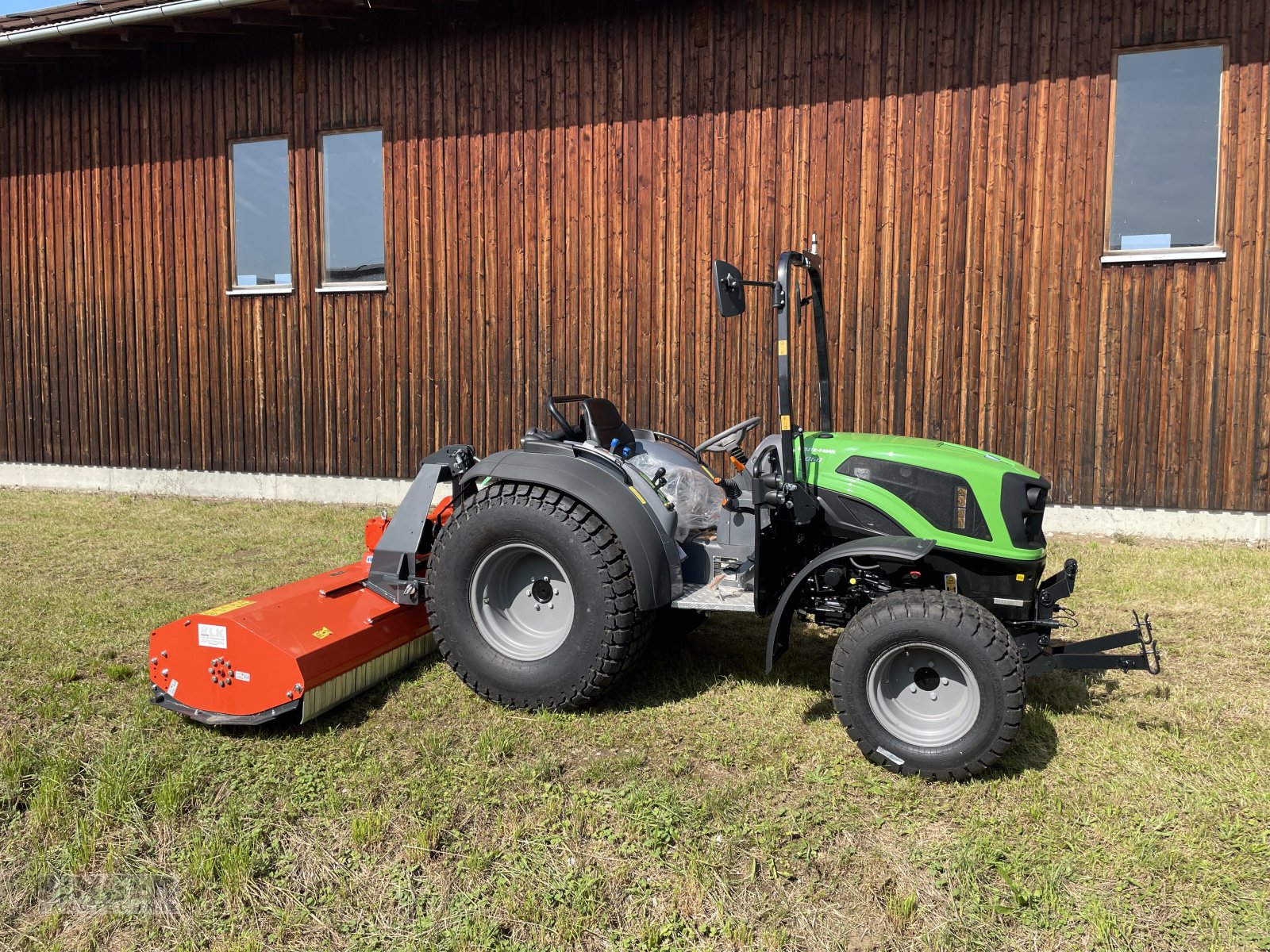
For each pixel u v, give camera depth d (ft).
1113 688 13.16
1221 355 21.94
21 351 32.81
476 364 27.61
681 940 7.97
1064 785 10.33
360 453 29.14
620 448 13.53
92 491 32.14
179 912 8.46
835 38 23.67
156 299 30.86
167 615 16.34
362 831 9.27
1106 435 22.77
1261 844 9.10
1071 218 22.50
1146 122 22.20
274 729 11.64
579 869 8.89
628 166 25.67
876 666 10.58
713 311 25.30
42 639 14.92
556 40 25.96
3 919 8.41
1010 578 11.57
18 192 32.14
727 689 13.11
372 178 28.32
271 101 28.81
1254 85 21.21
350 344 28.86
